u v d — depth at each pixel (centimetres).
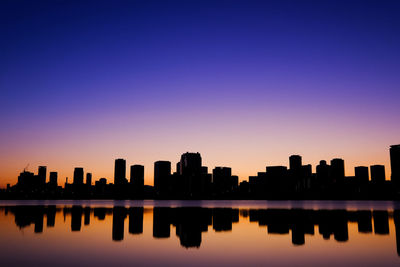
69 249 3153
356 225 5606
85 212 9856
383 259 2686
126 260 2648
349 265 2470
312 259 2694
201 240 3784
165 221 6519
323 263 2542
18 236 4075
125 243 3550
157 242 3616
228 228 5116
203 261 2616
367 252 3005
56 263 2530
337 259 2686
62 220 6550
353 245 3403
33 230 4728
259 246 3350
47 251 3047
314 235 4222
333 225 5609
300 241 3697
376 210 12081
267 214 9156
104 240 3756
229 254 2916
